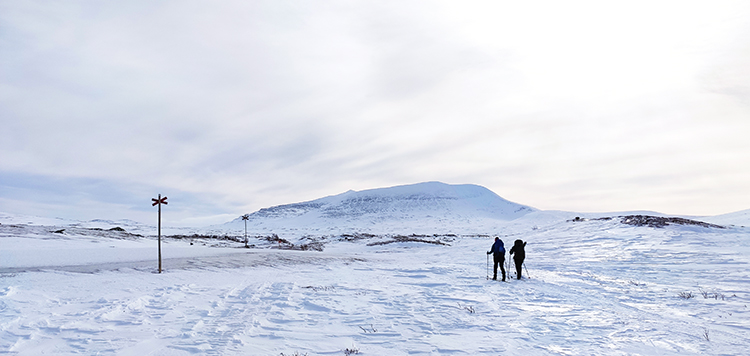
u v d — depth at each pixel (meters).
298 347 5.78
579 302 9.77
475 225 157.88
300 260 24.72
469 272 17.72
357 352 5.52
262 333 6.61
